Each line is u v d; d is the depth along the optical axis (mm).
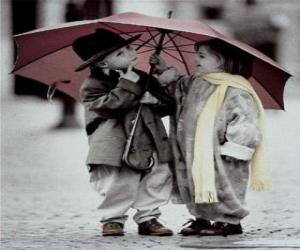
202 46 16312
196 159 15867
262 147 16047
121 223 16453
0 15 61188
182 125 16250
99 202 22859
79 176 28766
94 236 16969
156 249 15039
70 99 45969
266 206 21484
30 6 60188
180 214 20219
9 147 38375
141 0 59906
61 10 60188
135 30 16703
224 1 59469
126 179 16172
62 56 16922
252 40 59531
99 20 15352
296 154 34469
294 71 59781
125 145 16172
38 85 60062
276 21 59594
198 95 16203
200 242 15672
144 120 16281
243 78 16266
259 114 16125
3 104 57000
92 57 15938
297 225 18266
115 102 16109
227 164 15852
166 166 16391
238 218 16109
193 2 60062
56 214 20703
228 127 15859
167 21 15391
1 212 21172
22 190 25484
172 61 17219
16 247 15766
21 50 16469
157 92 16469
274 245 15383
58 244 16047
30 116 51500
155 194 16375
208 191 15688
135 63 16578
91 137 16516
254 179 16062
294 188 25094
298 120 48188
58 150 37219
